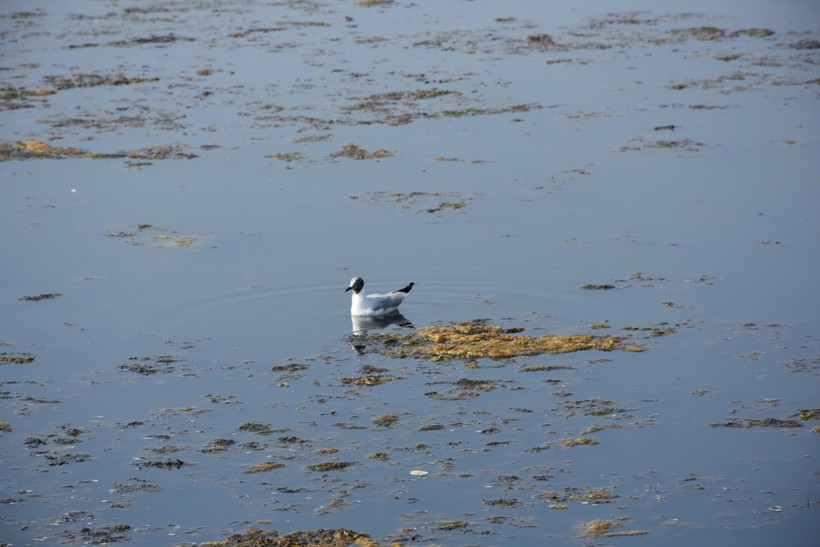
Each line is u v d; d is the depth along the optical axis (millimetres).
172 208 24453
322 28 46781
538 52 41219
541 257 21109
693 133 30000
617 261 20875
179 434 14453
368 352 17125
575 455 13688
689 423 14531
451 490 12867
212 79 37438
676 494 12719
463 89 35469
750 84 35781
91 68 39250
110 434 14477
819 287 19359
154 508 12602
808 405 15000
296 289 19766
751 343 17094
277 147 29234
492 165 27375
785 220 22984
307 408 15188
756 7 50750
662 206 24078
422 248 21719
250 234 22703
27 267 20984
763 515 12258
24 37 45562
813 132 29859
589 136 29891
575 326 17953
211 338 17734
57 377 16281
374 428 14531
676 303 18766
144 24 48469
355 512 12406
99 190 25828
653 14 49375
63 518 12398
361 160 28000
